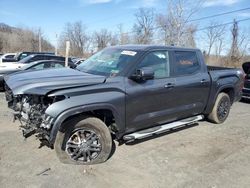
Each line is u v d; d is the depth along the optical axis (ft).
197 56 20.68
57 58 48.75
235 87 24.04
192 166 15.30
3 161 14.78
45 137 14.26
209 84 21.04
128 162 15.42
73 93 13.74
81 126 14.30
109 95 14.78
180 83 18.49
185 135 20.30
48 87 13.48
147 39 175.42
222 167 15.31
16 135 18.39
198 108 20.57
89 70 17.08
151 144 18.16
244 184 13.66
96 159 14.92
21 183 12.79
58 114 13.20
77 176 13.57
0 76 35.27
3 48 240.94
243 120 25.50
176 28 124.47
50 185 12.71
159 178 13.87
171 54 18.58
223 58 141.08
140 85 16.20
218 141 19.38
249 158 16.69
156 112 17.33
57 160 14.99
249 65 35.12
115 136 16.56
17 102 16.14
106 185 12.98
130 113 15.88
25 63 43.37
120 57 17.02
